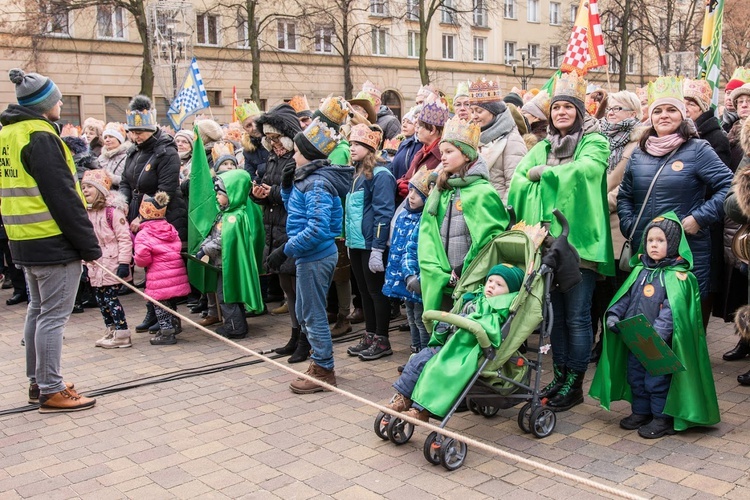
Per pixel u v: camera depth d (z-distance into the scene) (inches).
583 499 148.3
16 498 156.7
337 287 284.0
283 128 263.9
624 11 1240.8
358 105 324.2
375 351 253.9
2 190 203.8
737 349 240.7
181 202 300.7
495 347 165.8
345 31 1150.3
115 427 196.4
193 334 295.6
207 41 1251.8
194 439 186.4
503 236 183.8
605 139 195.0
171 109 434.9
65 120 1152.8
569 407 200.2
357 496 152.8
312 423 194.7
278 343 278.4
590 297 196.2
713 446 171.8
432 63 1557.6
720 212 186.5
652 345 171.9
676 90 194.5
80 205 204.7
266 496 154.3
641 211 198.7
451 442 162.7
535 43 1781.5
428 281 199.2
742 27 1352.1
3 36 1058.1
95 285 273.0
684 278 178.5
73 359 262.1
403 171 273.9
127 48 1190.3
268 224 273.7
